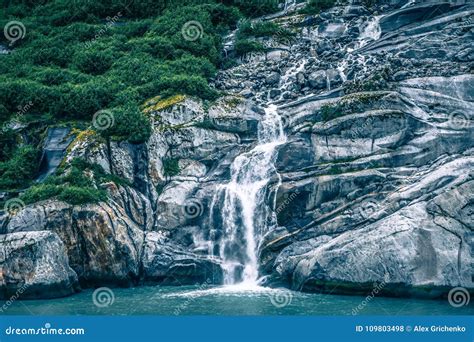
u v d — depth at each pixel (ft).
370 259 83.97
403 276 82.28
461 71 111.55
